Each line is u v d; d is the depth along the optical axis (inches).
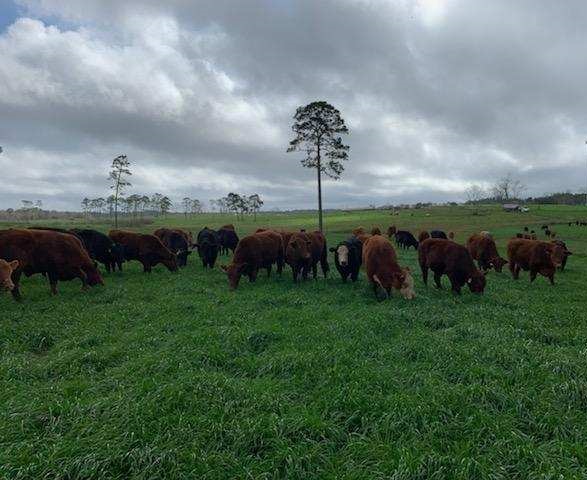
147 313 410.9
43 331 349.7
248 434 196.2
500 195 6294.3
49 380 263.1
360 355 297.9
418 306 451.8
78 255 527.8
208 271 741.3
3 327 354.6
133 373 262.4
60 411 214.1
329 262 891.4
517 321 394.0
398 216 3634.4
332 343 318.3
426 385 246.7
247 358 291.0
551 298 538.0
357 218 3673.7
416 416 213.9
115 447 182.4
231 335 329.1
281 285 578.6
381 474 172.1
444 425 207.5
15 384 251.9
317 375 263.7
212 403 221.6
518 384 251.3
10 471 169.9
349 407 224.2
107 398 223.3
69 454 179.8
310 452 186.4
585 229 2170.3
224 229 1052.5
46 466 172.6
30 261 486.6
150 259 727.7
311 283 604.1
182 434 193.8
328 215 4601.4
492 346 310.5
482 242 815.1
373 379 253.4
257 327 351.9
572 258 1156.5
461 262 538.0
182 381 241.3
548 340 351.6
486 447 191.2
